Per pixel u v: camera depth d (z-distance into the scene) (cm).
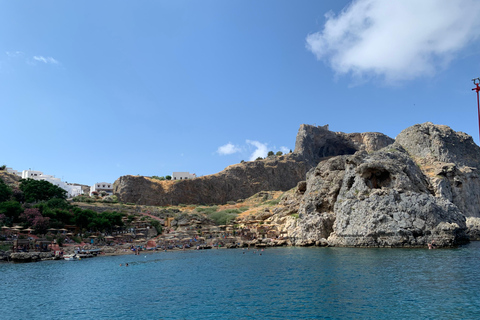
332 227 10150
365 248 8406
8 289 4762
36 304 3938
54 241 9219
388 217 8431
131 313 3503
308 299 3781
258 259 7556
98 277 5697
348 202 9381
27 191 12581
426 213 8194
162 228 13888
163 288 4731
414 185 9212
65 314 3525
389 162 9375
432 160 14438
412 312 3159
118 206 15850
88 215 11381
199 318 3262
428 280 4391
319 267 5853
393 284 4259
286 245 10825
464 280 4303
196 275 5753
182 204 19525
